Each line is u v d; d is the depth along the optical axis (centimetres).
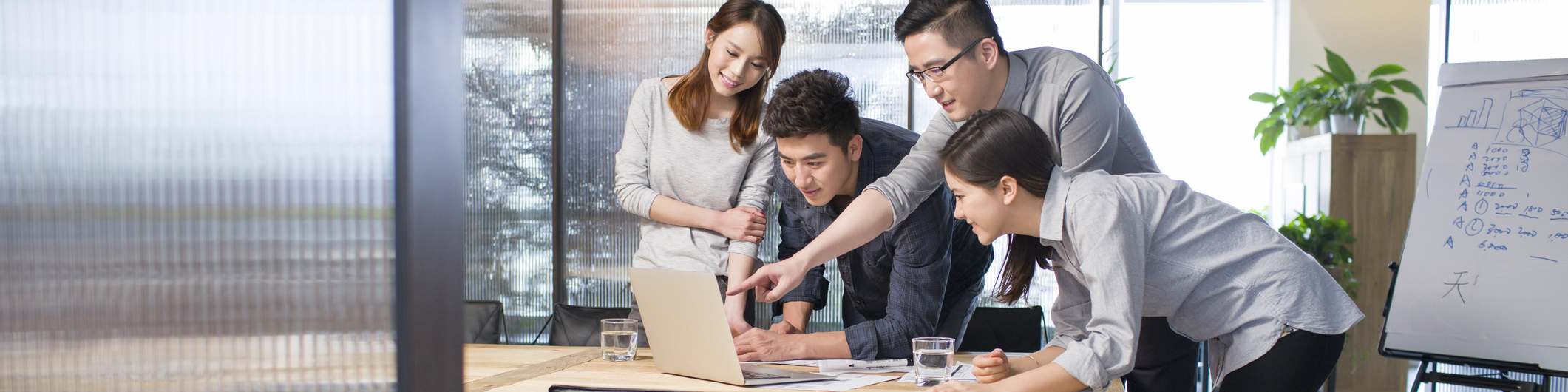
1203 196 146
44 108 54
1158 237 139
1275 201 528
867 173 190
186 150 53
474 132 336
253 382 53
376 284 51
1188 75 551
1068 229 133
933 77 176
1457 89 268
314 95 51
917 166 167
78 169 54
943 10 172
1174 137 552
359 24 51
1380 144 400
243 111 52
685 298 127
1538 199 242
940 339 126
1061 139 183
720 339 123
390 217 51
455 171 53
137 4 53
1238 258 143
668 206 214
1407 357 250
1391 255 399
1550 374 224
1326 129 429
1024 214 134
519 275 337
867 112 328
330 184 51
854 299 213
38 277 54
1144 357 179
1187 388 182
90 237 54
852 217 161
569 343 243
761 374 133
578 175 335
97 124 53
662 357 139
